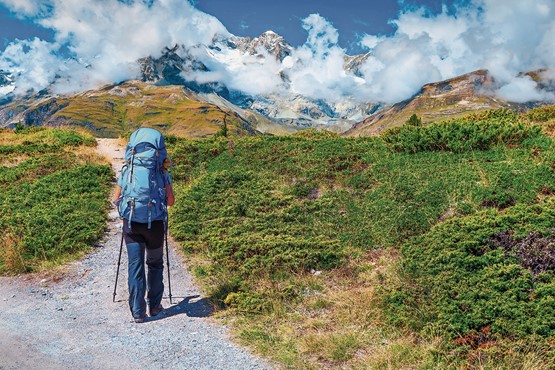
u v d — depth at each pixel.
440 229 9.55
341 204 12.27
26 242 10.77
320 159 15.84
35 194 14.65
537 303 6.69
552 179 11.24
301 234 11.02
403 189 12.10
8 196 14.52
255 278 8.97
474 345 6.24
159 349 6.47
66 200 14.25
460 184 11.66
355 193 12.79
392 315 7.10
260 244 10.14
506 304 6.72
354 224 11.05
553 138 14.38
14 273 9.79
